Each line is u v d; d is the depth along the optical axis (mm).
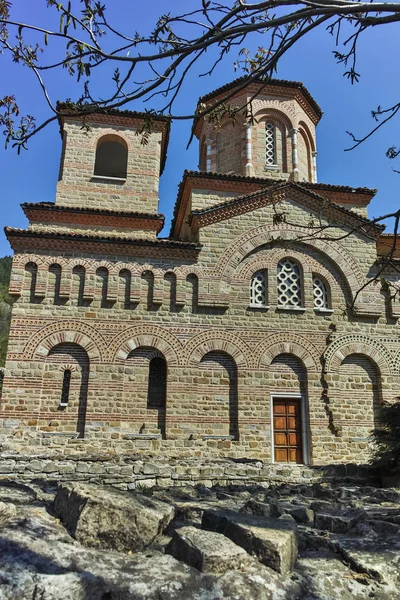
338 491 12000
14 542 4684
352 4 5328
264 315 20078
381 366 20281
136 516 5332
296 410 19609
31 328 18297
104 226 22875
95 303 19000
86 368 18453
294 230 21156
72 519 5387
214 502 8906
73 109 6719
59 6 5738
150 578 4484
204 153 27219
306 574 5094
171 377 18719
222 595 4398
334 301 20812
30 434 17266
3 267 93875
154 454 17438
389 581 5188
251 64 7129
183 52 5875
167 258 19969
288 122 25734
